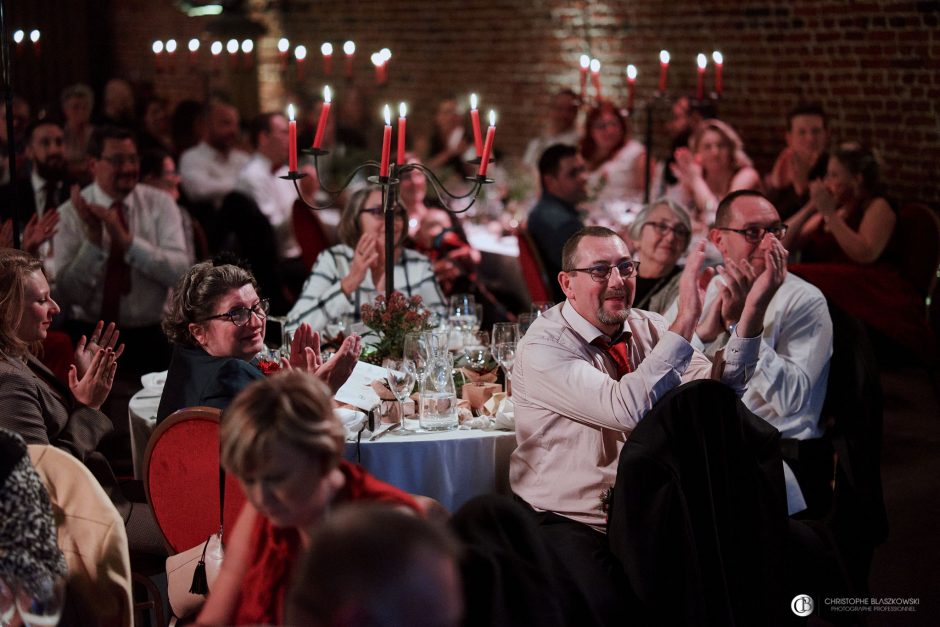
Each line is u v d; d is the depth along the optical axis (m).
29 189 6.68
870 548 3.62
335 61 12.48
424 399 3.45
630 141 8.12
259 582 2.15
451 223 6.59
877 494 3.63
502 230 7.48
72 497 2.50
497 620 2.38
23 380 3.16
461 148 9.67
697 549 2.85
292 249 7.78
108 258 6.00
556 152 6.13
